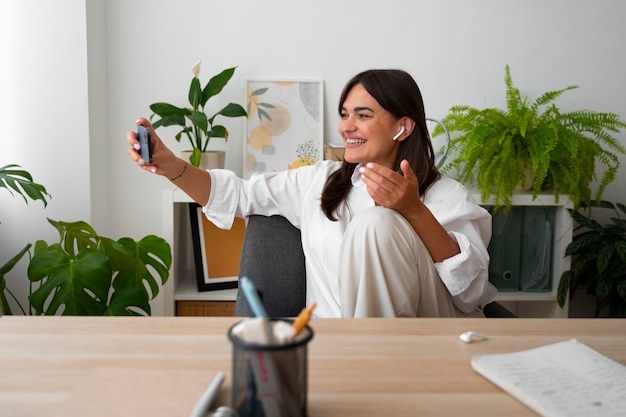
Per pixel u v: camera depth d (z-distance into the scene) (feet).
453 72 8.73
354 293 4.81
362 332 3.24
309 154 8.59
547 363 2.81
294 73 8.64
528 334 3.28
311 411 2.41
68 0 7.65
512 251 8.19
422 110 5.82
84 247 7.20
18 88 7.75
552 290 8.27
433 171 5.88
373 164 4.91
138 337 3.10
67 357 2.84
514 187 7.78
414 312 4.98
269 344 2.22
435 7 8.62
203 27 8.49
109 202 8.66
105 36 8.39
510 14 8.70
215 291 8.23
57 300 6.28
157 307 8.86
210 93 7.94
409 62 8.69
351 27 8.59
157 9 8.43
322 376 2.71
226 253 8.36
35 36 7.68
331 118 8.73
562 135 7.91
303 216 5.95
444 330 3.30
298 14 8.54
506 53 8.76
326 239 5.66
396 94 5.65
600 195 8.33
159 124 7.68
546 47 8.79
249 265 5.64
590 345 3.15
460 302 5.35
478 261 5.22
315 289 5.64
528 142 7.86
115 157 8.61
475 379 2.73
